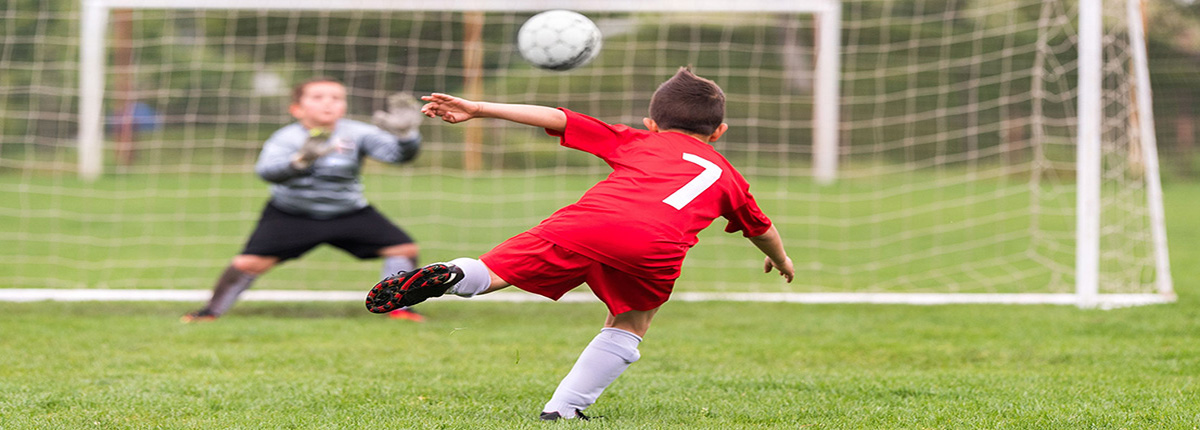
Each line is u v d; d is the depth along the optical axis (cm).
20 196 4828
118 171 5809
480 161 6166
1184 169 6994
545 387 1412
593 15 6331
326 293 2511
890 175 6269
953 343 1877
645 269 1062
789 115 6819
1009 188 5578
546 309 2345
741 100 6806
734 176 1127
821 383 1450
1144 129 2430
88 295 2412
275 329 2006
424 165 6275
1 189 4997
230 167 6094
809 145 6769
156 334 1923
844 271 3125
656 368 1611
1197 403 1295
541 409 1255
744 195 1130
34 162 5928
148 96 6619
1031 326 2073
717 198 1102
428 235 3875
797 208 4791
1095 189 2338
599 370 1155
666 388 1409
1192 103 7106
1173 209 4966
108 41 5941
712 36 6944
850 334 1988
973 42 7019
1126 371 1578
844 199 5103
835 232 4081
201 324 2059
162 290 2620
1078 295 2378
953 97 7100
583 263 1052
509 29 6391
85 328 1980
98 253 3381
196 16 6506
